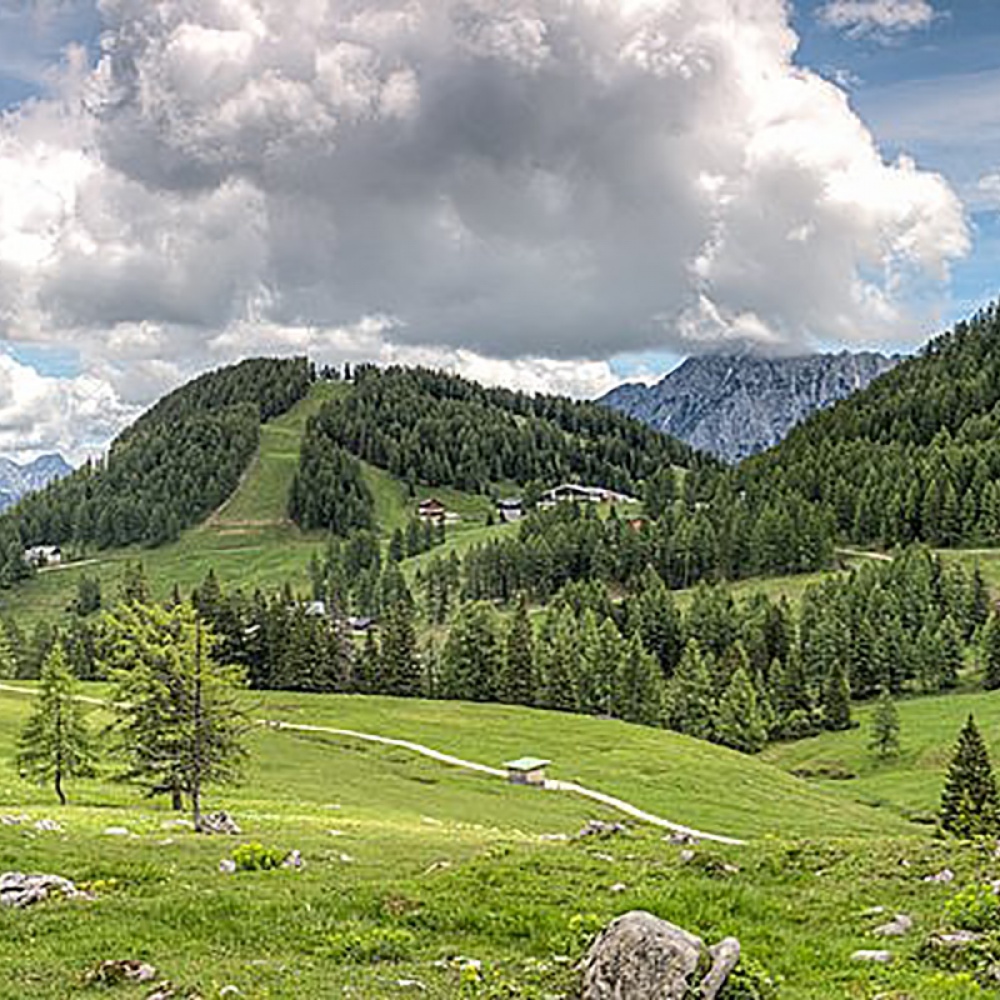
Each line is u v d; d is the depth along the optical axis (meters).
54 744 66.56
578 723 124.06
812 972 19.09
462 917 23.17
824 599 183.38
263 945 21.58
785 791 100.06
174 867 31.31
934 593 185.00
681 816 84.69
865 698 166.25
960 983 17.84
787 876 27.16
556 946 21.08
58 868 30.30
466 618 152.62
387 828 51.78
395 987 18.41
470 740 111.19
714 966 17.03
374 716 122.25
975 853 27.98
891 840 31.47
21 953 20.59
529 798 86.81
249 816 57.16
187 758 58.88
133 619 61.00
